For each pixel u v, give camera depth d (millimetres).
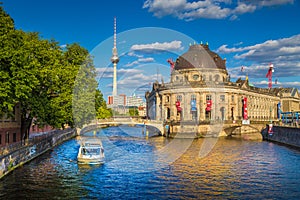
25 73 38656
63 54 63000
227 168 45281
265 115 161125
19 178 37531
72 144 71062
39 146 54750
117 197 31266
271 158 55094
